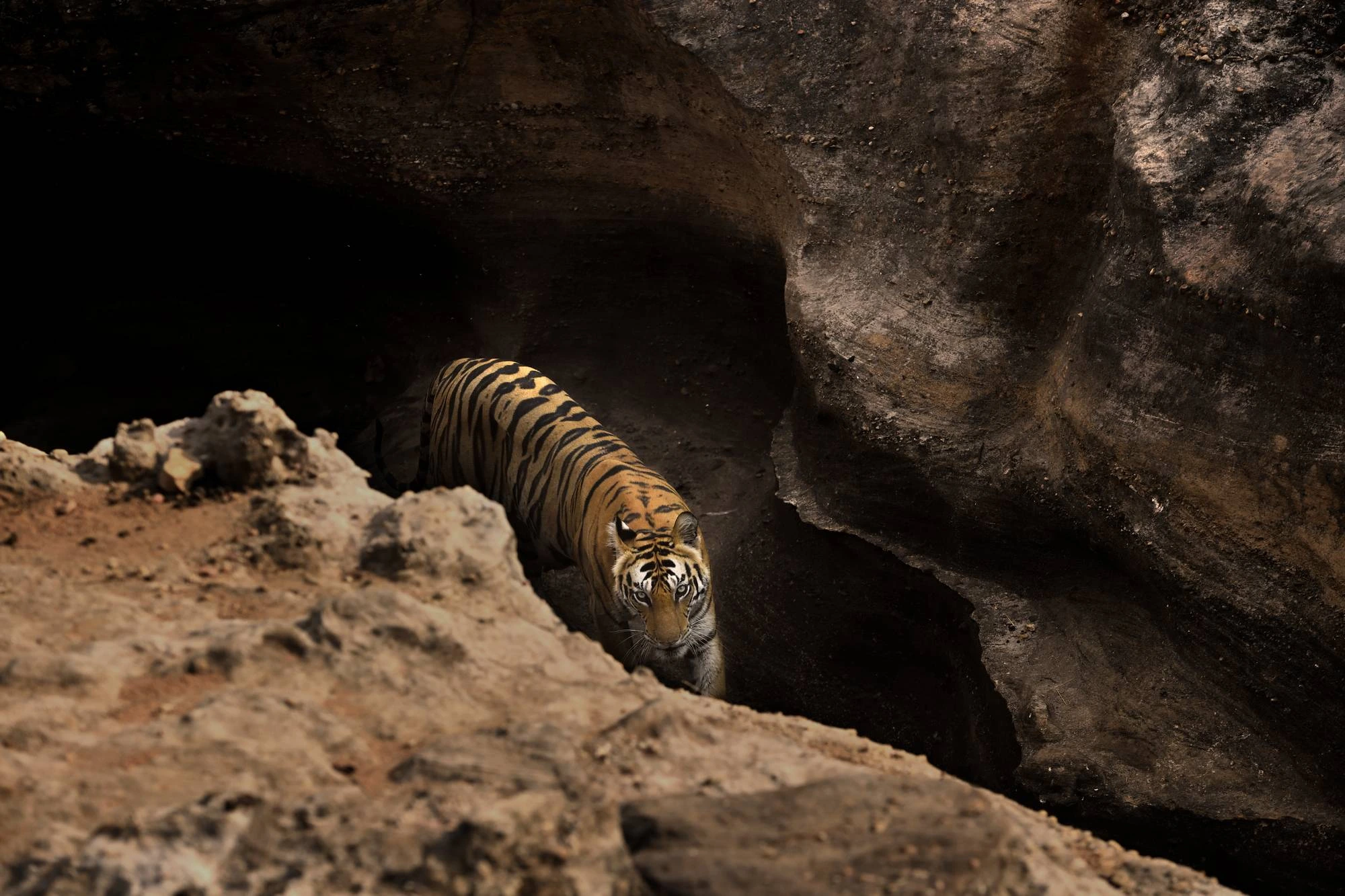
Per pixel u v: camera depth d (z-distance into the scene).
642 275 14.09
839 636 11.34
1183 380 8.42
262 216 14.69
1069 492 9.50
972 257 10.16
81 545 4.89
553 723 3.90
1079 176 9.66
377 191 14.02
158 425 15.78
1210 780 8.48
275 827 3.29
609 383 14.40
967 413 10.22
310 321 15.70
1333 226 7.32
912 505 10.63
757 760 4.01
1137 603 9.34
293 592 4.64
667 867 3.38
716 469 13.43
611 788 3.76
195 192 14.39
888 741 10.91
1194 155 8.45
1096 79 9.54
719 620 11.99
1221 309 8.04
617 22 11.88
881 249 10.74
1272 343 7.76
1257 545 8.11
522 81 12.78
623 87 12.45
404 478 14.20
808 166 11.04
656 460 13.73
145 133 13.41
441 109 13.09
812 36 11.00
